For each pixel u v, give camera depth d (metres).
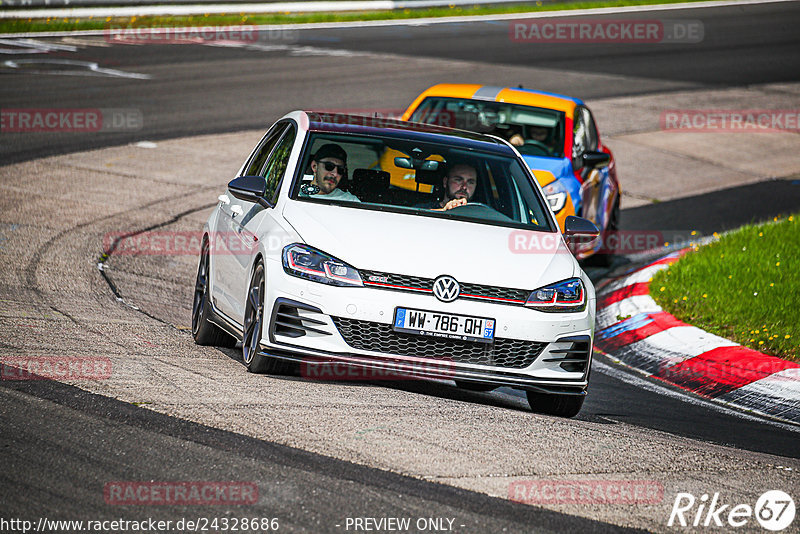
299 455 17.81
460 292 22.66
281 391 22.12
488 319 22.55
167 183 52.31
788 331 33.41
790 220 50.66
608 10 142.38
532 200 26.77
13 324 27.02
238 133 63.91
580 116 44.72
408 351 22.52
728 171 66.50
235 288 25.84
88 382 21.42
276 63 91.12
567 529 15.62
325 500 15.88
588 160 41.75
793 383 29.66
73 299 32.00
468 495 16.62
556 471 18.34
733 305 36.06
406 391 24.12
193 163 56.53
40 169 52.44
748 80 96.75
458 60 97.62
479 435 20.11
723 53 111.88
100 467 16.67
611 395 28.14
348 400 21.91
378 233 23.61
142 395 20.73
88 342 25.95
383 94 77.88
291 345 22.58
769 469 20.28
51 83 74.44
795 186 63.69
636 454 20.11
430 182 26.14
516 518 15.84
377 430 19.67
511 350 22.88
